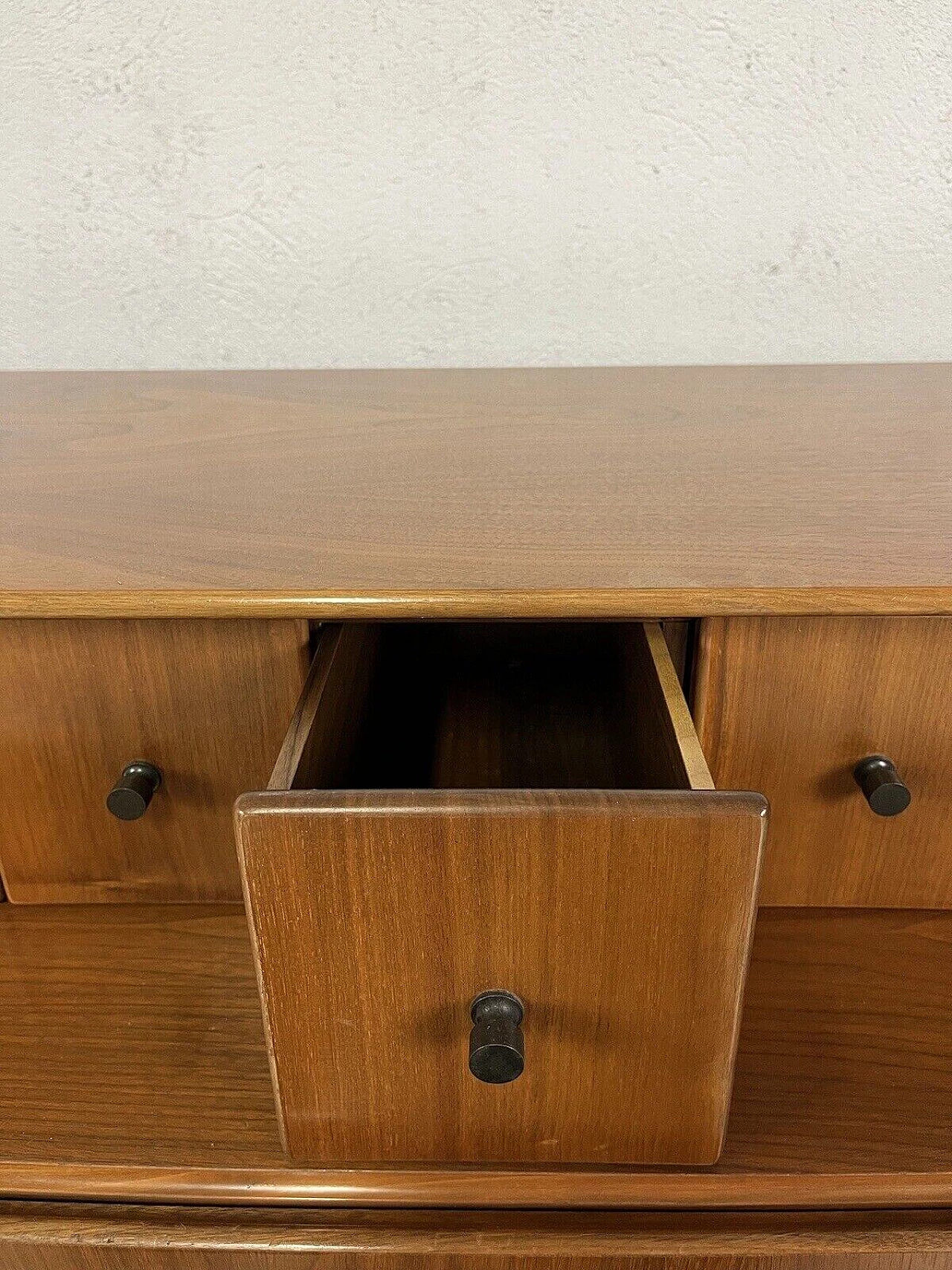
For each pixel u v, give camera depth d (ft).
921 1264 1.33
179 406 2.24
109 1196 1.37
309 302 2.54
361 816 1.10
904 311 2.53
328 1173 1.36
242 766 1.55
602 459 1.85
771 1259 1.33
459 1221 1.37
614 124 2.35
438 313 2.55
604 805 1.09
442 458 1.87
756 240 2.46
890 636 1.40
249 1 2.26
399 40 2.29
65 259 2.51
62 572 1.41
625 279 2.51
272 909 1.16
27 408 2.24
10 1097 1.44
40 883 1.68
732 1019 1.22
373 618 1.36
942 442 1.93
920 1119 1.39
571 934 1.17
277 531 1.55
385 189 2.42
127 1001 1.57
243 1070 1.47
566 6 2.25
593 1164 1.37
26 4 2.26
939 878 1.59
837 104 2.32
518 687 2.26
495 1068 1.14
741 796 1.10
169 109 2.36
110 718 1.51
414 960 1.19
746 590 1.33
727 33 2.26
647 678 1.55
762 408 2.17
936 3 2.22
